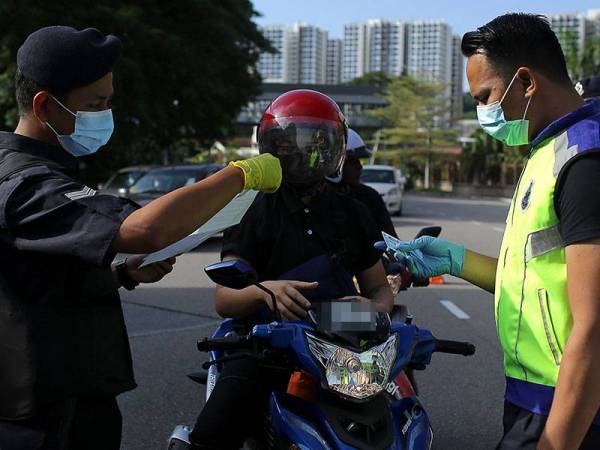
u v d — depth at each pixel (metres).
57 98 2.29
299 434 2.67
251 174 2.29
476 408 5.36
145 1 21.94
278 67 129.88
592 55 39.88
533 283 2.15
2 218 2.10
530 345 2.18
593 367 1.95
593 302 1.97
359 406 2.66
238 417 3.00
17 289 2.17
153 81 22.17
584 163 2.02
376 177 26.81
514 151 51.25
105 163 28.16
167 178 14.82
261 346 2.81
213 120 25.83
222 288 3.27
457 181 60.28
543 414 2.16
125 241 2.06
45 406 2.21
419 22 128.12
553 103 2.24
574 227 2.01
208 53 23.12
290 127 3.22
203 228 2.28
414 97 69.75
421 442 2.79
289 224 3.29
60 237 2.08
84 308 2.28
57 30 2.29
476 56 2.32
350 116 81.94
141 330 7.50
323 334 2.71
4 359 2.17
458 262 2.89
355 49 132.00
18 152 2.25
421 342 2.89
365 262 3.45
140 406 5.30
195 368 6.19
